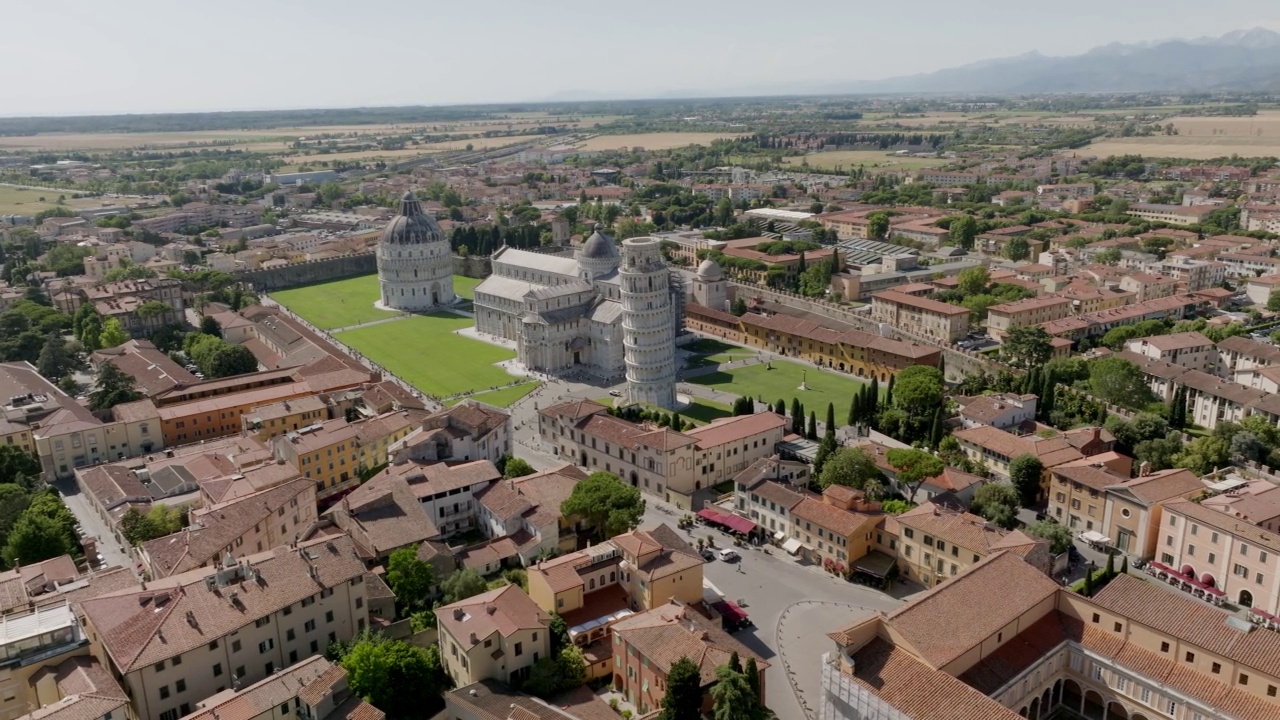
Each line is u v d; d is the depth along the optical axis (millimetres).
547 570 152750
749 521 189875
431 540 177125
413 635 149625
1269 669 115938
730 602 161500
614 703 136375
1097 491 182375
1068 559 174875
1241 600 158875
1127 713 128250
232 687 133625
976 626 127625
